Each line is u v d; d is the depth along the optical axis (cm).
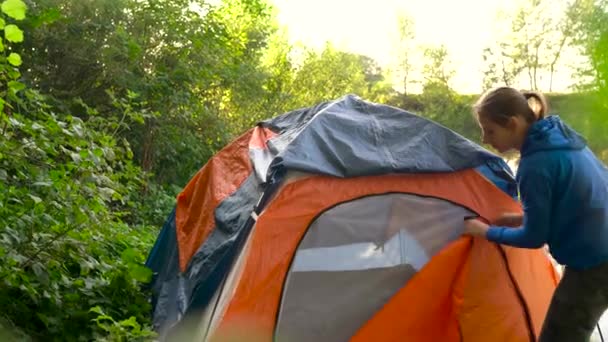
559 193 288
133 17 931
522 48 1634
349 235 369
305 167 370
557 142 289
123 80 874
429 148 385
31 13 775
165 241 509
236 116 1180
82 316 381
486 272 364
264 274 360
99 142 467
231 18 1223
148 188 862
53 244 380
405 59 2312
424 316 363
